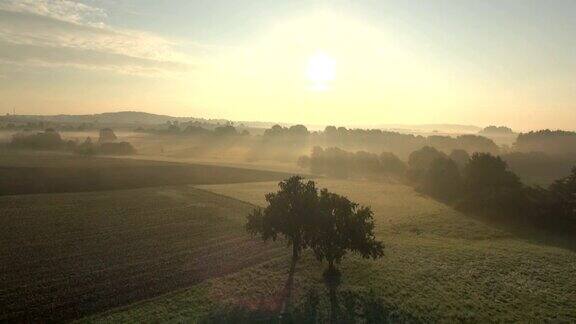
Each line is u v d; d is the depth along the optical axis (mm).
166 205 68312
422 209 73625
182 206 67938
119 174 99375
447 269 41594
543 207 65062
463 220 66250
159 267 39375
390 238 53531
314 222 38688
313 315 30609
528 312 32562
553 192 69062
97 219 56844
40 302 31203
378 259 43938
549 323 30719
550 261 45656
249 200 75125
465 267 42438
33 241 45812
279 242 48750
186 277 37094
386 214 68312
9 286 33844
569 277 40656
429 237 55406
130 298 32406
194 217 60312
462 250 48688
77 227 52375
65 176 91500
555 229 63094
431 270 41094
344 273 39469
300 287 35688
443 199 84250
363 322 29844
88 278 36094
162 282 35781
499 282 38719
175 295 33219
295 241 40875
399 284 37031
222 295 33469
